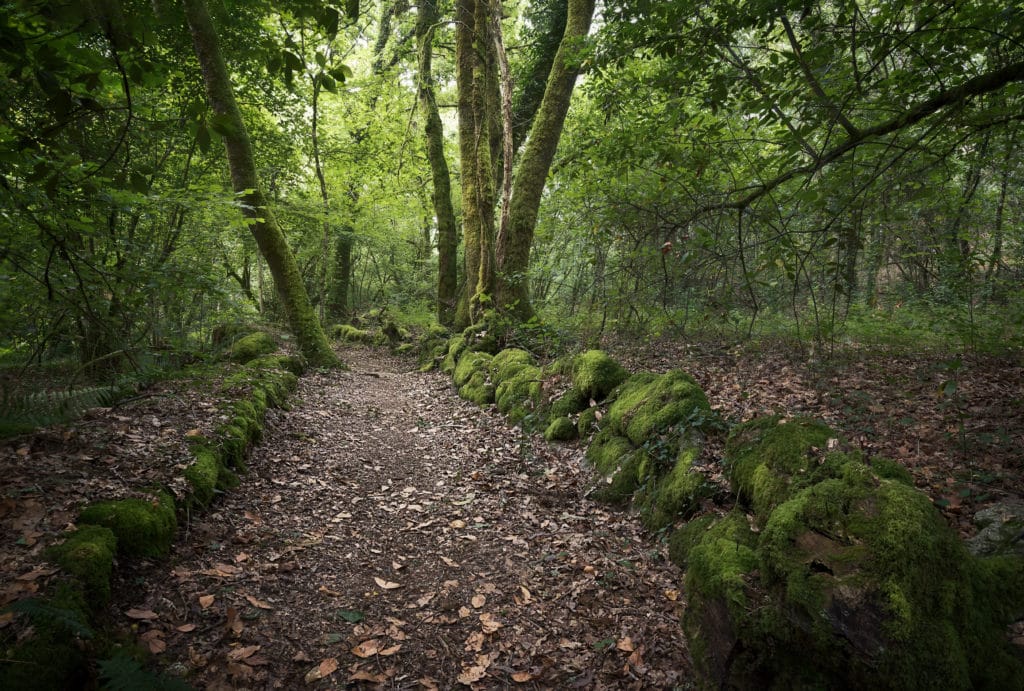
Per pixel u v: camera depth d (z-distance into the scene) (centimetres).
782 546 229
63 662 216
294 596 316
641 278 492
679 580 334
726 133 455
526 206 1111
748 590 229
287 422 652
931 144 390
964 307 757
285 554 361
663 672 265
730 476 358
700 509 369
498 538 409
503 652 286
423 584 346
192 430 466
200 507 389
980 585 212
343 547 384
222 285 661
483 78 1254
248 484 465
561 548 389
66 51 192
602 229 516
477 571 362
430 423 746
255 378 707
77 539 282
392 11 1535
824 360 715
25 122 262
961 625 202
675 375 505
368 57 1855
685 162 412
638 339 848
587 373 617
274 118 1238
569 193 737
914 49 322
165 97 868
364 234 1869
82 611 243
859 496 232
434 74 1858
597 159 550
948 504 331
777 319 935
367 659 276
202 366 779
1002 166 560
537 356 908
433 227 2359
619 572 350
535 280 1341
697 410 443
